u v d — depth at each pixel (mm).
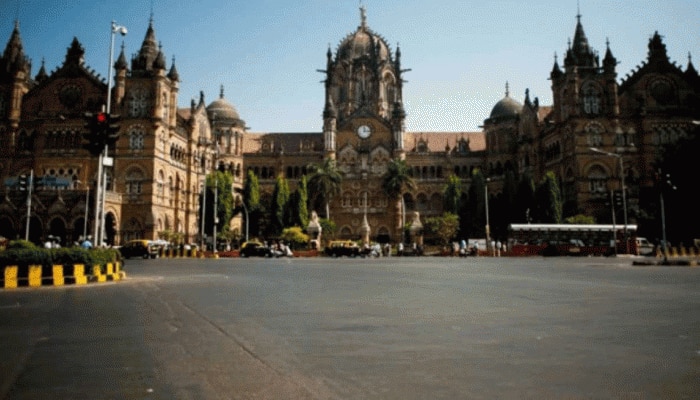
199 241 90125
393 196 99000
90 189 76000
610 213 81250
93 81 86375
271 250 70625
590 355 9547
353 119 111812
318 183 97312
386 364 8984
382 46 121375
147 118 82125
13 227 75375
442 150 115875
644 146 86250
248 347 10406
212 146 105875
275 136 119188
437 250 85688
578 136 86188
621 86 90500
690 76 90188
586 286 23516
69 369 8617
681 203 75312
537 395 7152
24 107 87250
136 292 21188
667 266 42375
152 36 90250
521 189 86312
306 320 13789
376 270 37531
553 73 94125
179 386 7664
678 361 9047
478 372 8398
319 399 7047
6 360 9234
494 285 24266
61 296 19703
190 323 13289
